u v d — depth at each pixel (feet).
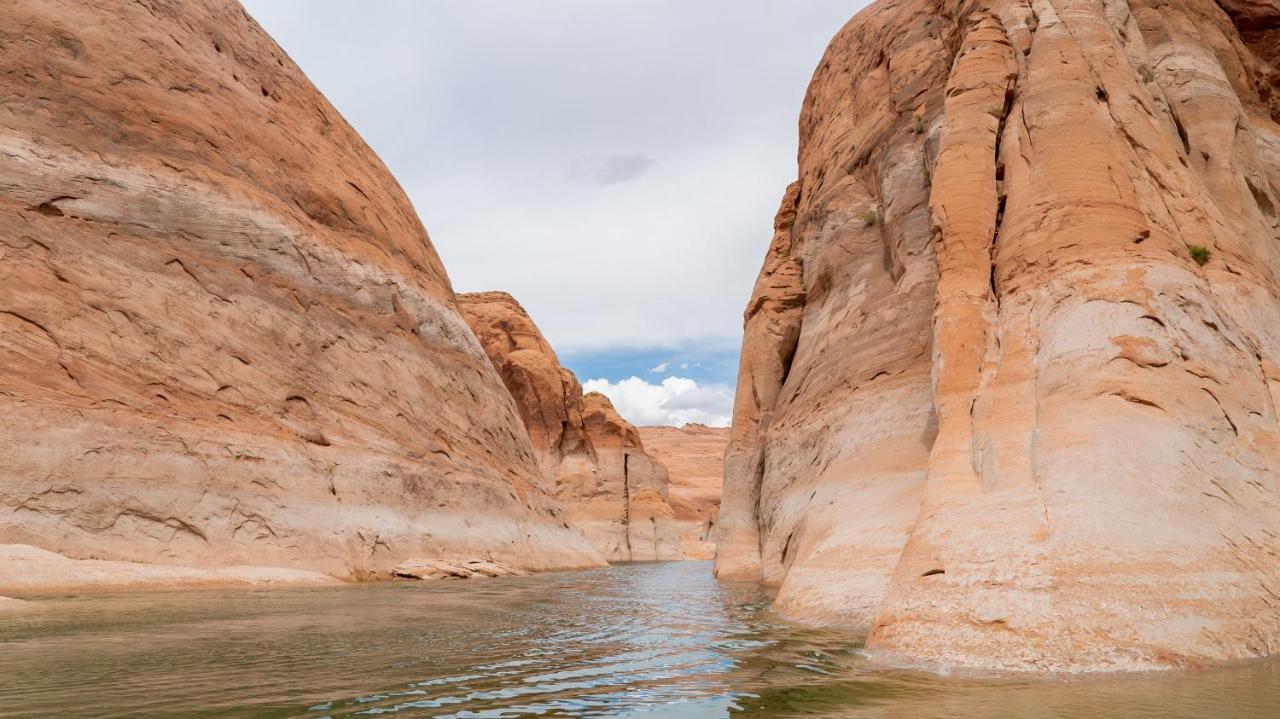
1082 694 19.61
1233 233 42.14
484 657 28.19
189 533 61.87
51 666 24.13
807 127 104.73
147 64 81.15
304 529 70.64
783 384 83.66
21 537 52.95
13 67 69.31
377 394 93.61
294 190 95.14
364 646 30.19
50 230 65.46
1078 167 38.22
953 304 38.47
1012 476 29.71
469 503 100.94
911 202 61.36
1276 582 26.21
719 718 18.37
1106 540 25.30
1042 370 32.73
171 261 73.92
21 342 59.77
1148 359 30.89
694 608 48.88
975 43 47.26
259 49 105.19
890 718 17.69
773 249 99.50
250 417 74.18
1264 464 30.09
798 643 31.48
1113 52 43.50
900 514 41.27
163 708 18.63
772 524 70.69
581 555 131.44
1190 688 20.07
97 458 58.90
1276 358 36.22
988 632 24.70
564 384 250.57
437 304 119.24
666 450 572.51
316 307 89.56
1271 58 63.36
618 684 22.98
